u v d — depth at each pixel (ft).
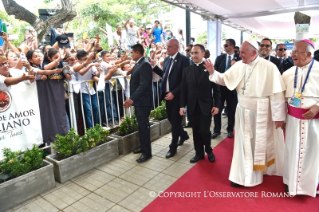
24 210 9.47
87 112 14.92
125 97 17.72
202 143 13.34
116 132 15.15
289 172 9.71
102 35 31.04
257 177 10.64
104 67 15.89
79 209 9.43
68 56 13.60
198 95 12.35
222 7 22.61
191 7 23.76
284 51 16.78
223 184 10.85
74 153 12.12
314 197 9.67
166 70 13.99
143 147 13.47
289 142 9.75
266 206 9.19
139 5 39.06
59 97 12.71
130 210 9.24
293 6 23.04
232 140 16.31
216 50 26.68
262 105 9.96
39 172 10.41
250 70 10.08
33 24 22.40
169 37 26.21
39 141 12.19
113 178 11.67
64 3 22.50
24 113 11.50
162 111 17.99
